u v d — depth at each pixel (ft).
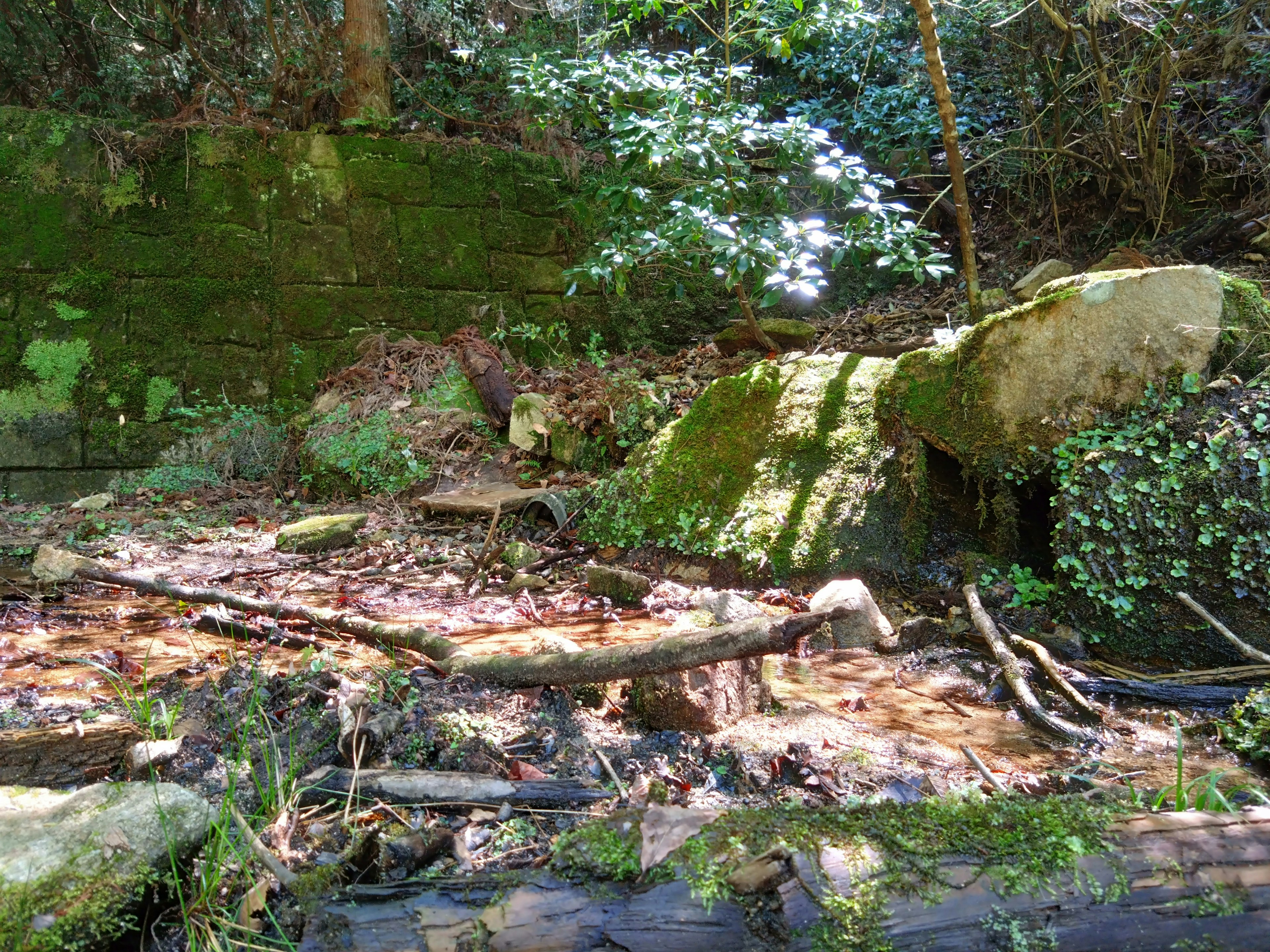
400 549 17.95
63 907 5.23
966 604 12.91
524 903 5.22
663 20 30.94
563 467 20.74
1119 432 12.42
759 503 15.44
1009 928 5.13
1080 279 13.37
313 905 5.44
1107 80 21.58
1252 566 11.17
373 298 26.63
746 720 9.45
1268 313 12.34
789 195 27.20
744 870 5.28
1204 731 9.48
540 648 10.93
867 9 28.63
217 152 25.20
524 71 21.70
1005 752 8.99
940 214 28.07
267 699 8.99
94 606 14.05
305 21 26.50
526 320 28.04
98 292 24.09
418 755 8.09
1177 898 5.23
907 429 14.46
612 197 19.60
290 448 24.61
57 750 7.72
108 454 24.09
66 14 27.66
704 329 29.04
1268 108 21.52
